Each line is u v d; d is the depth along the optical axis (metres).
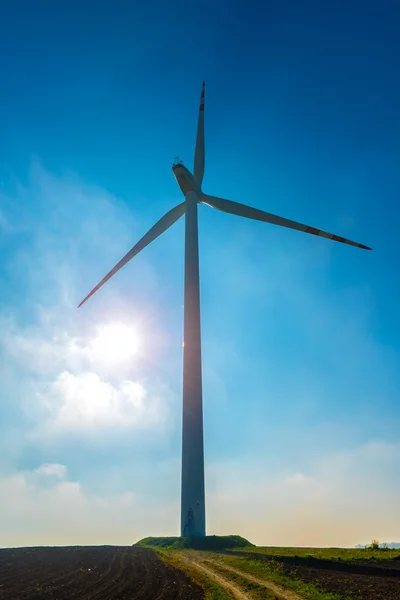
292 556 39.22
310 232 75.69
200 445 64.19
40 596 21.06
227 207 80.19
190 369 68.62
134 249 80.94
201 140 87.12
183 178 79.94
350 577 26.48
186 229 78.88
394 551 42.06
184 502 61.47
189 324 71.94
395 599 19.41
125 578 27.39
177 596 20.95
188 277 75.31
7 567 33.06
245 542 57.53
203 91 90.62
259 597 20.52
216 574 28.84
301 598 20.20
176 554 44.09
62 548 54.25
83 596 21.06
